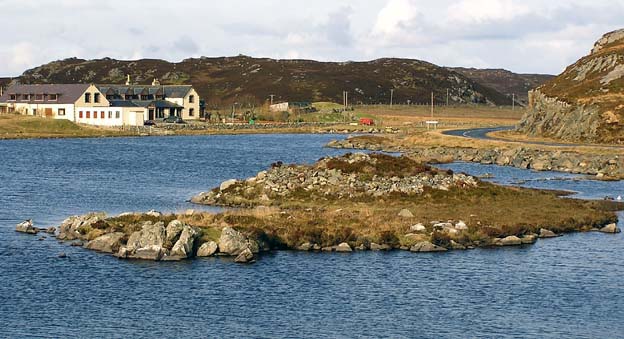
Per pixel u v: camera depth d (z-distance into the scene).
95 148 176.62
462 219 75.12
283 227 68.75
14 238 69.62
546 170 136.75
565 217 78.50
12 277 56.78
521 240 69.94
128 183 112.38
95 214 73.88
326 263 61.53
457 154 161.50
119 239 65.44
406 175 94.06
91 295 52.84
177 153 165.62
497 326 47.94
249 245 64.12
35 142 193.62
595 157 139.75
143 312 49.59
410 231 69.69
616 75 196.75
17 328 46.59
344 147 188.25
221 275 57.69
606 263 62.81
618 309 51.41
